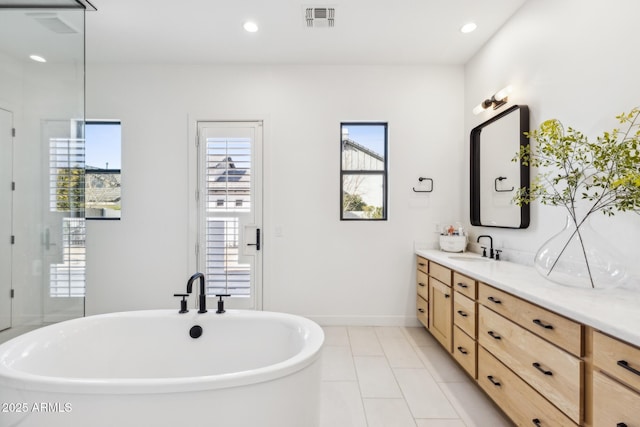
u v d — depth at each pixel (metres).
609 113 1.53
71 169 2.54
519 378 1.47
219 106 3.12
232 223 3.12
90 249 3.10
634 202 1.25
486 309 1.78
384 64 3.12
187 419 1.10
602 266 1.36
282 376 1.20
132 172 3.09
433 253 2.84
